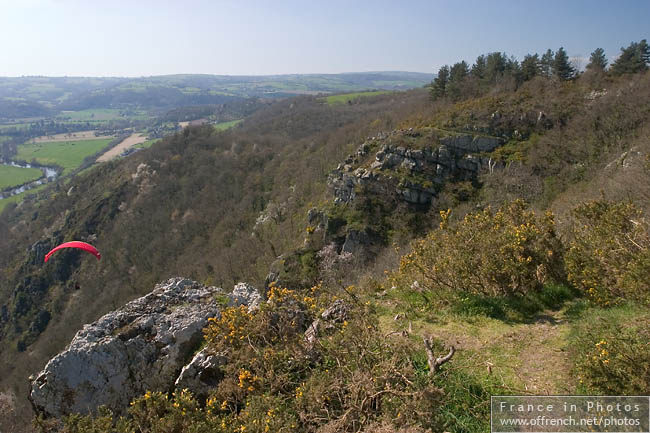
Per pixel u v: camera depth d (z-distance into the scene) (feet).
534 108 120.06
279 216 143.43
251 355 16.81
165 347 18.90
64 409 17.02
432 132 117.70
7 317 153.89
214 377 17.48
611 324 16.17
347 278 75.92
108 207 179.01
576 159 104.78
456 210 103.14
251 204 164.04
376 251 104.42
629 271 17.74
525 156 110.83
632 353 12.76
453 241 22.44
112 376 17.76
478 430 11.94
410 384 13.16
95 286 146.61
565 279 22.16
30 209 212.64
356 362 14.82
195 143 211.41
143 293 131.03
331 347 15.93
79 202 193.26
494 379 14.11
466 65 162.50
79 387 17.22
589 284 19.80
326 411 13.24
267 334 17.95
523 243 20.98
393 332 17.57
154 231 165.27
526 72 148.36
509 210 25.48
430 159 112.27
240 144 209.26
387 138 126.00
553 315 19.10
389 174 112.37
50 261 160.25
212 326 18.57
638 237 19.94
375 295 23.90
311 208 122.11
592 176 94.84
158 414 14.53
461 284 21.42
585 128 109.29
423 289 23.15
